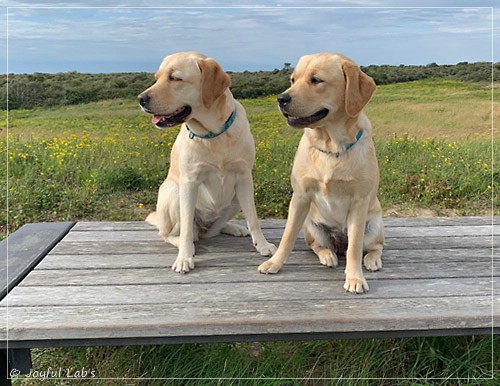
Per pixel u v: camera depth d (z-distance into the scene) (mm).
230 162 2752
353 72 2285
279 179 5031
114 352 2541
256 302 2258
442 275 2564
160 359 2477
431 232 3230
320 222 2717
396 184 5125
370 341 2521
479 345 2443
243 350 2559
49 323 2045
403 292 2363
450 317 2117
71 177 5203
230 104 2699
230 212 3066
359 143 2385
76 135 5805
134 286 2428
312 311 2164
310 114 2291
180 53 2654
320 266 2693
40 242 3008
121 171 5234
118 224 3402
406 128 5805
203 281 2492
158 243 3041
